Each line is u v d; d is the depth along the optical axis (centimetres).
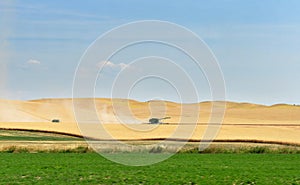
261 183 3062
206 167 3859
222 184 3006
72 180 3098
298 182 3117
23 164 3950
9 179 3108
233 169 3738
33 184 2920
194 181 3097
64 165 3906
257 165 4038
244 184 3033
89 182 3019
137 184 2966
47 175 3312
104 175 3328
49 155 4725
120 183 2980
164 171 3591
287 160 4469
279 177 3322
